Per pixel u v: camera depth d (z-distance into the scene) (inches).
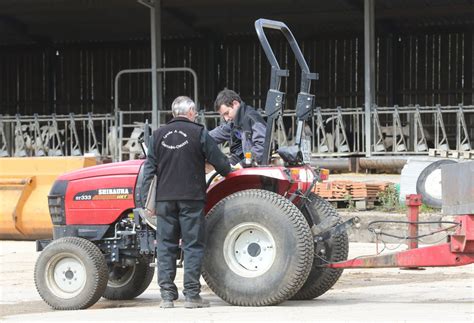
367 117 1875.0
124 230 815.7
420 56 2438.5
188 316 697.6
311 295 814.5
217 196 802.2
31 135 2089.1
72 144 2113.7
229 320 668.7
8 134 2111.2
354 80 2488.9
